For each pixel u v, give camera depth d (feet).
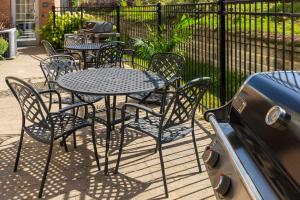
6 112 18.15
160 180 11.09
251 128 5.20
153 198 10.07
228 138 5.63
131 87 11.77
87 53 25.85
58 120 11.38
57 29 40.27
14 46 35.78
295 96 4.47
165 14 23.09
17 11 45.16
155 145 13.65
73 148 13.46
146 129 10.97
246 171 4.70
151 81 12.66
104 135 14.70
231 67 16.06
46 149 13.42
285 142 4.27
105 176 11.35
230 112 6.09
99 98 14.56
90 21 37.11
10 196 10.24
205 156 5.95
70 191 10.48
